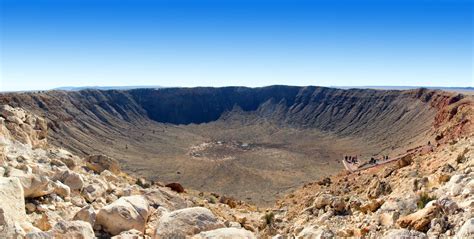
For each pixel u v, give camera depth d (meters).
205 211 13.62
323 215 23.64
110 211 14.42
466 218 12.02
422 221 13.16
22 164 19.20
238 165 142.75
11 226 9.79
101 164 32.84
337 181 56.03
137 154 161.62
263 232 25.16
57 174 19.86
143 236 14.13
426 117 164.38
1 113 36.88
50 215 14.86
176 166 138.75
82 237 10.98
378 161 104.12
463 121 77.81
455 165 25.94
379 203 21.73
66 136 156.00
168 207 23.47
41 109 167.75
